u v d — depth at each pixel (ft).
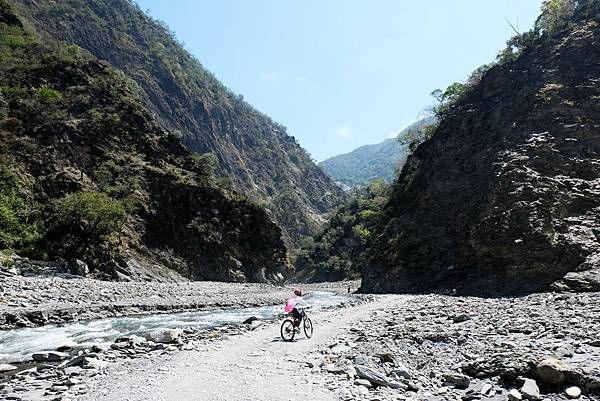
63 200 169.37
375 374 35.60
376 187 508.12
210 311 103.71
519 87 174.91
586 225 115.24
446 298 111.24
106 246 172.04
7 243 150.30
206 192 246.68
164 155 246.06
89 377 37.83
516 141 147.64
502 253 120.98
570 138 137.18
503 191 130.11
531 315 62.28
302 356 44.37
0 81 222.69
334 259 440.45
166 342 54.85
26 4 587.27
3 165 173.47
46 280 117.39
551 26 198.49
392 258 170.60
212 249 233.76
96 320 83.82
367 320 72.33
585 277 100.17
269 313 99.71
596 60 160.15
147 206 213.87
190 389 33.04
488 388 32.63
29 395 32.83
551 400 30.22
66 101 231.50
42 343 60.29
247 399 30.35
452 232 154.30
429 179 187.83
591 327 47.85
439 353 43.80
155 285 152.56
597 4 190.60
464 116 187.32
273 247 281.74
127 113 245.65
